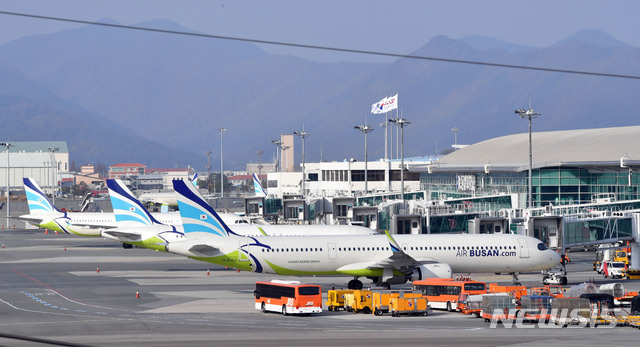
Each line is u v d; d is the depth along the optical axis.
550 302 186.50
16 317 192.62
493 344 151.50
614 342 154.38
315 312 197.88
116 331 170.12
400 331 169.38
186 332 168.00
